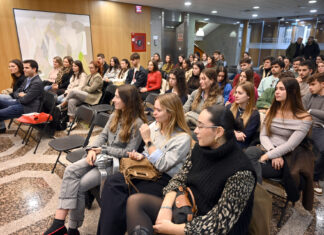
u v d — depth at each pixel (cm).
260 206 125
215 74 277
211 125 108
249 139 223
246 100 222
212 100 274
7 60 583
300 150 187
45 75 650
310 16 1025
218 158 110
